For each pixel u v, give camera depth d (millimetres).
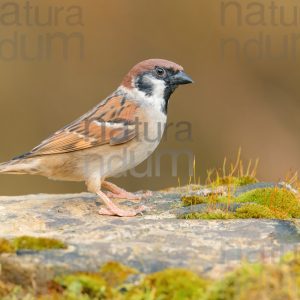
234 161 19531
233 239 8633
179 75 11508
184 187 12375
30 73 19938
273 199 10594
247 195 10805
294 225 9258
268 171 19453
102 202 11227
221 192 11305
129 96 11469
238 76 20328
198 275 7543
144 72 11477
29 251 8008
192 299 7297
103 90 20188
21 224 9703
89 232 9109
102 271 7684
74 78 20156
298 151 19688
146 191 12117
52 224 9703
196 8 20422
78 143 10977
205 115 20047
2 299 7641
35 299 7605
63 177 11320
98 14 20312
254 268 7227
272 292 6898
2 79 19797
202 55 20375
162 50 20438
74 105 20016
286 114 20078
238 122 20000
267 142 19828
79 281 7570
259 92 20266
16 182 18594
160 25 20438
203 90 20266
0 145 19547
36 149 11094
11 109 19719
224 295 7098
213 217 9883
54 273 7727
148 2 20422
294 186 11781
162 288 7395
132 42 20438
